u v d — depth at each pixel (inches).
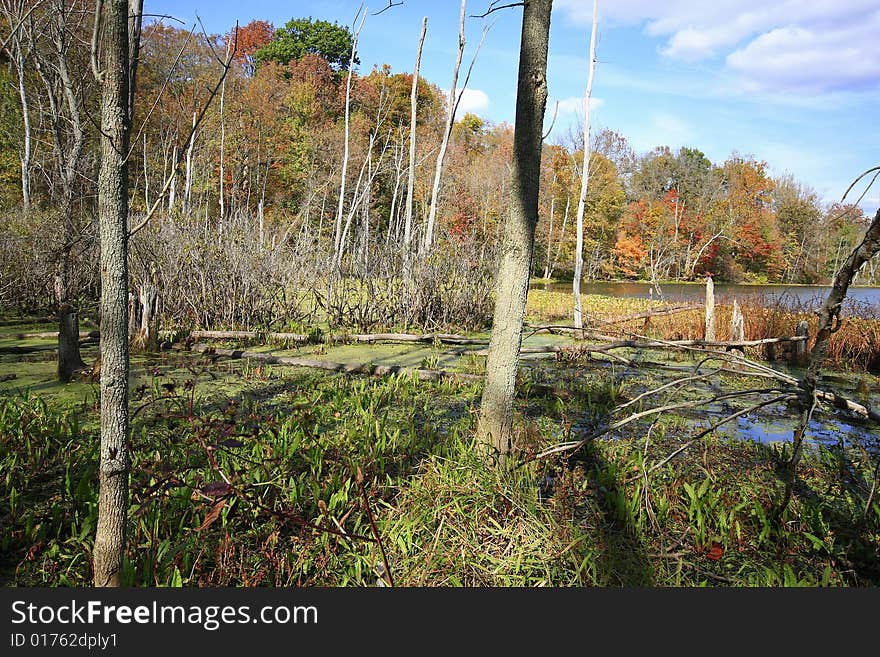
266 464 149.4
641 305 756.6
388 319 479.8
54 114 446.3
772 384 318.7
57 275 436.1
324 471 159.9
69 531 133.2
